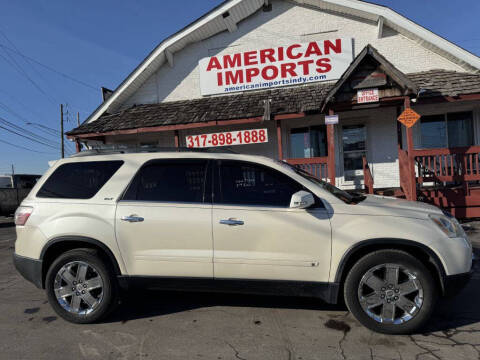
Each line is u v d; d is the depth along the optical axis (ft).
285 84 35.96
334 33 35.17
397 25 32.09
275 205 10.66
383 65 24.94
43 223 11.23
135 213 10.89
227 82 37.47
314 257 10.25
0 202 47.88
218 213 10.64
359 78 26.14
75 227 10.98
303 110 29.73
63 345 9.77
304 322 10.89
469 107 31.91
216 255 10.57
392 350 9.08
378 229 9.96
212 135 32.65
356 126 34.78
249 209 10.60
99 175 11.68
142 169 11.50
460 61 31.19
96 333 10.47
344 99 26.53
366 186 30.25
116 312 12.01
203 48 38.24
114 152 12.16
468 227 23.13
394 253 9.82
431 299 9.62
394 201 11.71
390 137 33.53
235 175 11.18
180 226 10.69
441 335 9.85
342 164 34.86
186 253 10.71
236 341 9.75
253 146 36.94
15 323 11.37
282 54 35.96
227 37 37.58
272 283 10.52
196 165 11.43
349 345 9.39
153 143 39.88
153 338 10.05
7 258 21.81
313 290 10.41
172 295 13.58
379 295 9.92
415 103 27.73
